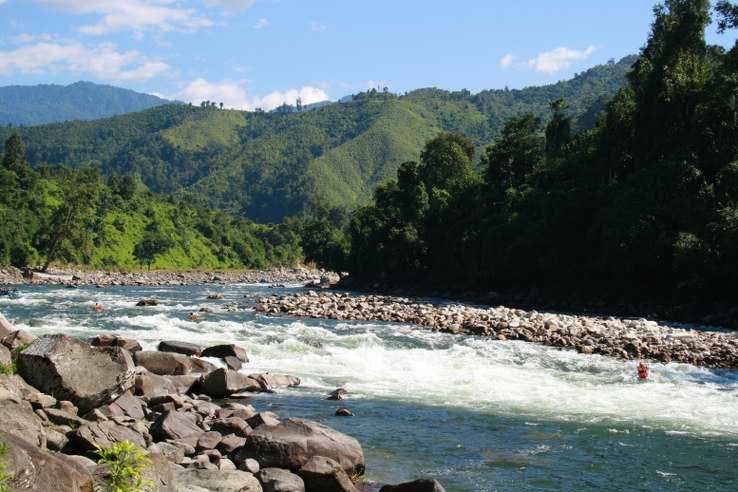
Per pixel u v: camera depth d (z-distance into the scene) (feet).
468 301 235.20
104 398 48.65
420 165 339.98
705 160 180.96
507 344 107.14
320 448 42.06
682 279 170.50
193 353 81.51
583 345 105.09
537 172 249.34
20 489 23.02
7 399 39.09
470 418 59.36
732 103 177.37
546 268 213.05
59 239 380.17
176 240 563.07
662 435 54.85
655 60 207.00
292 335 110.52
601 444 52.03
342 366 84.07
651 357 95.40
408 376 78.74
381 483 42.29
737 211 155.63
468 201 282.56
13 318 127.34
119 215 533.96
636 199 178.29
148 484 28.07
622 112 206.69
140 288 312.91
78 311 148.15
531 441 52.54
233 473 36.40
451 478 43.73
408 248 292.61
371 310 165.17
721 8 191.93
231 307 173.27
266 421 49.78
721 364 91.76
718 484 43.73
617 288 193.16
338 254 365.61
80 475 26.20
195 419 49.55
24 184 450.71
